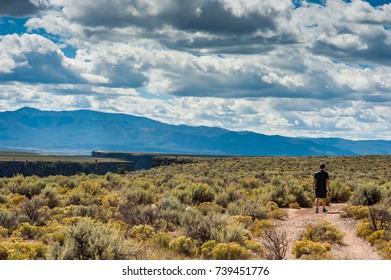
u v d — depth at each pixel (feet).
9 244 84.02
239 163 552.00
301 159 599.16
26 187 187.42
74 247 74.84
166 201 135.44
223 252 82.58
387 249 86.17
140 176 306.96
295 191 165.27
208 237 96.43
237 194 155.74
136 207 125.08
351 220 123.24
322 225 104.99
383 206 106.93
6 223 112.06
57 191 182.70
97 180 227.61
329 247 91.45
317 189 141.28
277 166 461.78
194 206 147.13
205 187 167.94
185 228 101.81
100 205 150.10
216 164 538.06
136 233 103.65
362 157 577.43
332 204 166.30
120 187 210.79
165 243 95.04
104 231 81.97
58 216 124.77
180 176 268.62
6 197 161.07
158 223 114.52
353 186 199.11
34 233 106.11
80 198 155.33
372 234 98.32
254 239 103.55
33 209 123.54
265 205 147.02
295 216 135.23
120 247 75.92
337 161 525.34
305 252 88.07
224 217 102.89
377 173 324.19
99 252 74.38
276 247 83.92
